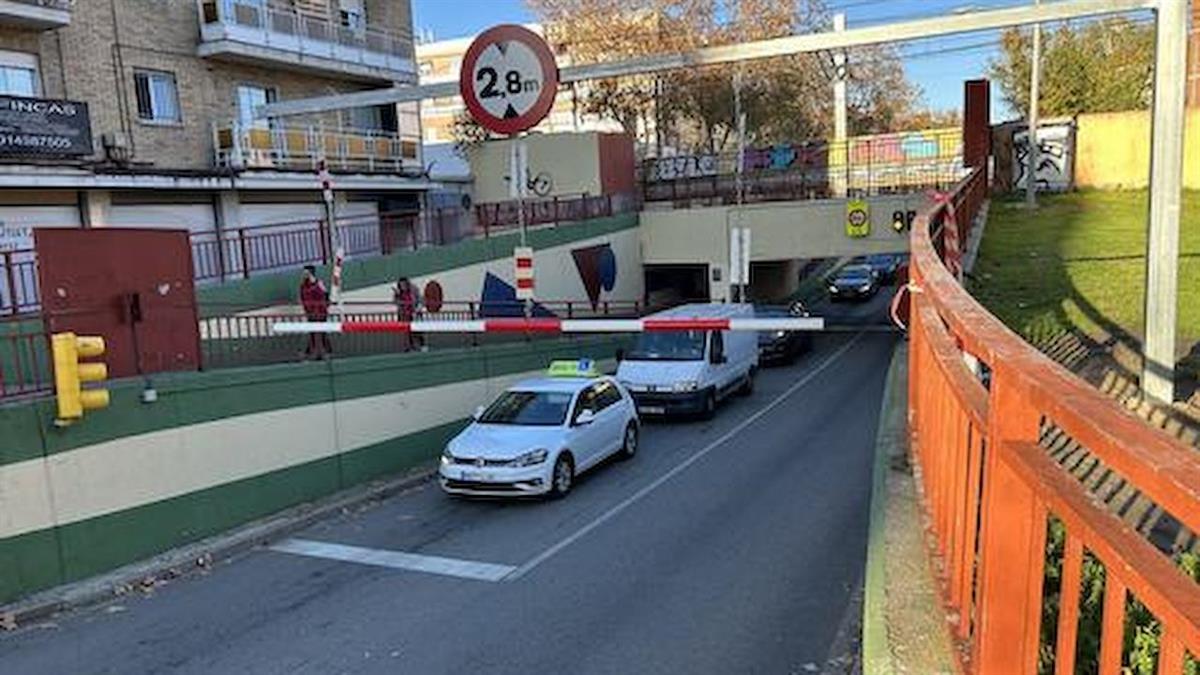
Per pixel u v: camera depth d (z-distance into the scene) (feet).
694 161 133.28
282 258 76.07
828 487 38.06
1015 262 66.80
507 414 43.70
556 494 40.57
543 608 26.43
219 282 62.13
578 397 44.34
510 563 31.22
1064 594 7.41
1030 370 7.95
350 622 26.43
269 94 89.81
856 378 75.10
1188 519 4.70
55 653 25.53
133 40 75.82
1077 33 171.01
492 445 40.60
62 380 30.66
